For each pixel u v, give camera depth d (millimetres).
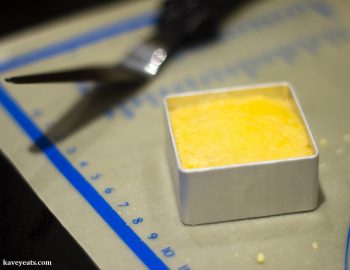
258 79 349
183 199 266
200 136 276
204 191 263
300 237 268
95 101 337
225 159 267
